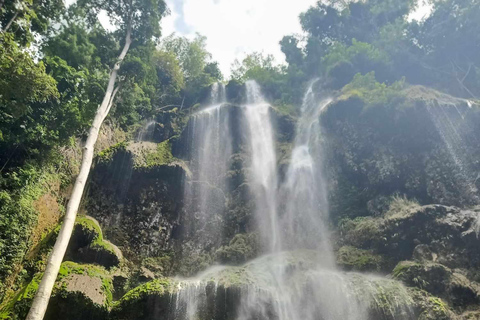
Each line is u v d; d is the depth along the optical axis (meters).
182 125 20.81
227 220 13.28
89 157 10.62
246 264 10.82
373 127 13.34
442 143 11.95
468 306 7.86
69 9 17.11
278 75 23.83
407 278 8.49
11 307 8.12
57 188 13.26
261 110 18.97
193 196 13.65
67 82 13.76
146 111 21.25
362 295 8.13
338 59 19.59
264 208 13.43
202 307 8.60
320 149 14.23
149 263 11.75
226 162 16.27
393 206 11.08
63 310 8.36
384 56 18.53
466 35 18.31
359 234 10.73
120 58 16.05
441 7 19.70
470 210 9.84
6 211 10.26
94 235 10.94
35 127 12.55
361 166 12.85
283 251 11.44
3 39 9.41
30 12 12.14
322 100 18.09
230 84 23.52
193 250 12.41
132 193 13.44
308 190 13.37
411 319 7.69
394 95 13.34
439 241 9.31
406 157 12.22
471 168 11.18
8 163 11.96
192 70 28.62
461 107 12.39
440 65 18.77
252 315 8.54
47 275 7.55
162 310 8.51
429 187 11.38
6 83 9.74
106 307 8.61
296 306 8.51
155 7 18.25
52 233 10.77
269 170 15.52
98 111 12.47
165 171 13.87
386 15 22.47
